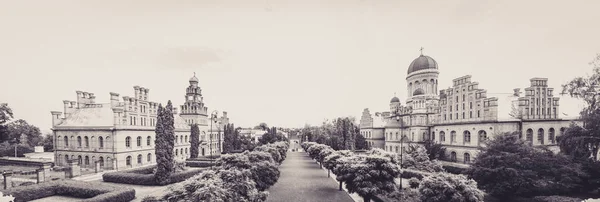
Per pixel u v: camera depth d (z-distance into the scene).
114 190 26.47
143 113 52.47
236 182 16.78
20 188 25.80
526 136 41.59
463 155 47.62
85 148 47.69
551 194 26.09
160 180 33.78
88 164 47.31
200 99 77.19
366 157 26.27
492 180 25.72
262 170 25.25
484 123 43.41
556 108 43.31
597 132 26.80
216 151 85.38
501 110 44.69
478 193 18.34
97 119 48.75
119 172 37.38
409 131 65.94
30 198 25.94
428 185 19.75
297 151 111.12
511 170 23.89
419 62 75.81
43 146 72.44
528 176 24.48
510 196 26.06
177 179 35.59
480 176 26.12
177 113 68.88
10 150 63.22
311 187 34.53
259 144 85.00
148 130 53.41
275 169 27.38
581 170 25.84
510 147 25.92
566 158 26.31
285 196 29.59
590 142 27.34
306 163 63.59
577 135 28.39
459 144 48.84
